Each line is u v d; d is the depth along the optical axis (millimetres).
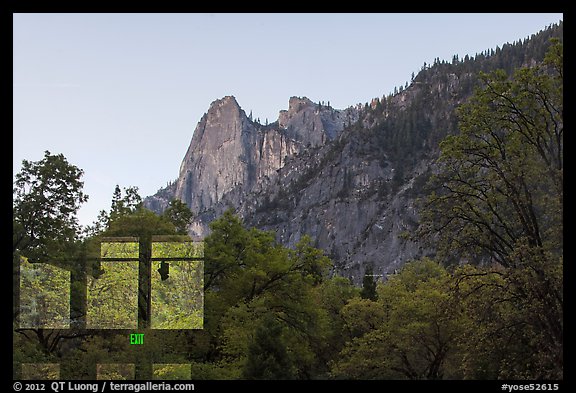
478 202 34812
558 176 29453
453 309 33562
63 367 33562
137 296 39750
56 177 42906
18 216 41562
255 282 45844
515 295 31078
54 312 38031
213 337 43406
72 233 42688
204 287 44312
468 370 34281
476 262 36594
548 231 31391
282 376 35500
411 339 45750
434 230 34875
